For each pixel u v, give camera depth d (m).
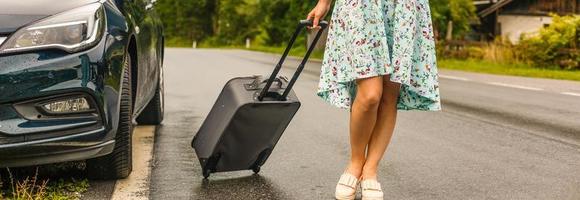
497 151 5.36
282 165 4.64
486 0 39.31
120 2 4.36
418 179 4.32
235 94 3.86
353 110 3.59
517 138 6.03
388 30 3.53
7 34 3.60
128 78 4.14
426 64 3.61
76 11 3.78
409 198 3.86
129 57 4.21
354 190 3.72
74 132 3.65
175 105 7.94
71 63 3.62
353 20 3.47
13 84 3.53
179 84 11.00
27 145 3.55
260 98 3.80
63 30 3.66
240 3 74.56
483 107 8.48
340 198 3.72
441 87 11.70
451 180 4.31
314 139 5.70
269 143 4.05
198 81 11.76
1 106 3.54
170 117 6.89
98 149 3.74
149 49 5.14
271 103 3.78
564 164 4.89
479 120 7.18
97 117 3.71
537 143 5.79
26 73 3.54
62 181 3.99
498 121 7.14
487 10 37.94
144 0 5.25
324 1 3.51
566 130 6.58
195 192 3.92
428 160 4.93
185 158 4.85
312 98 9.02
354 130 3.63
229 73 14.42
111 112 3.77
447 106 8.50
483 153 5.25
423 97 3.71
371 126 3.61
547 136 6.18
